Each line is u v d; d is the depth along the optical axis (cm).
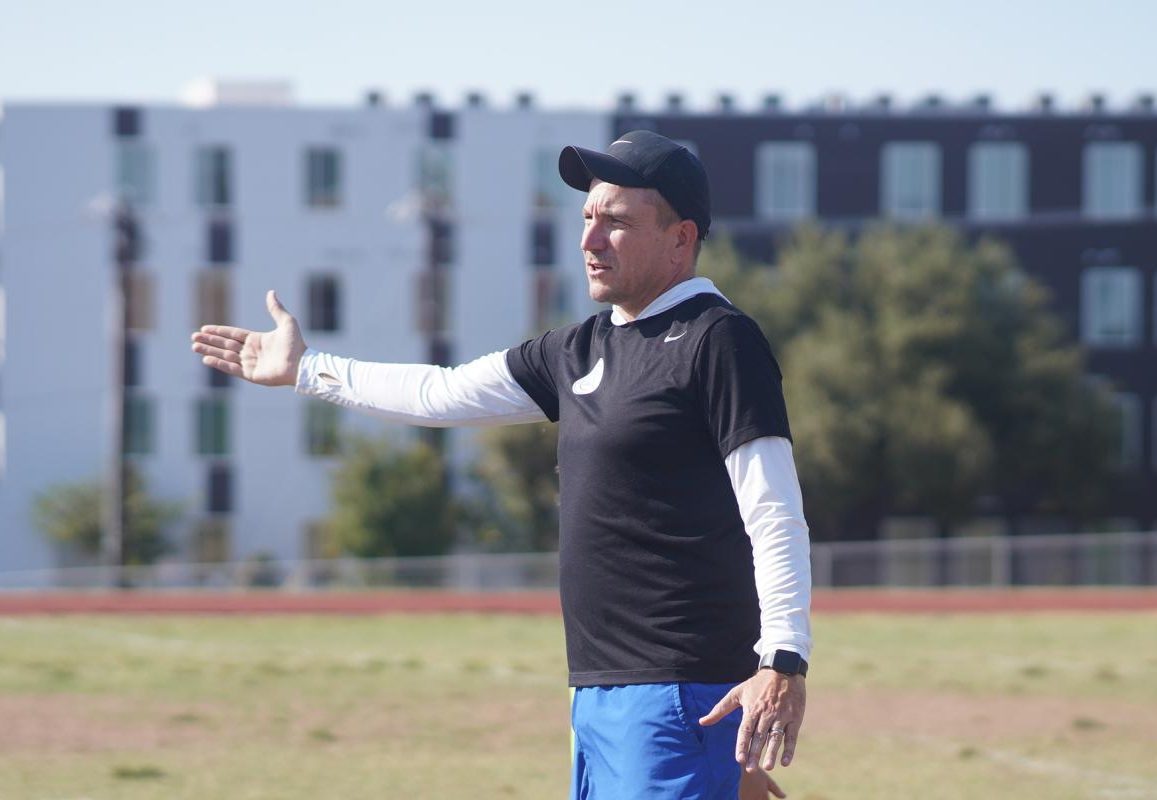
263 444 13788
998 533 13512
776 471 1131
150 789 2392
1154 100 14862
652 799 1150
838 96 14988
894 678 4112
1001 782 2519
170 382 13750
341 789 2408
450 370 1316
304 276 13850
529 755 2795
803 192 14000
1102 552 9569
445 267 13900
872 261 12488
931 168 14038
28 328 13612
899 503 12119
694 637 1159
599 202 1194
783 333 12412
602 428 1180
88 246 13662
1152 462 14038
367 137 13850
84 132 13650
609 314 1256
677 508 1163
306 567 10081
